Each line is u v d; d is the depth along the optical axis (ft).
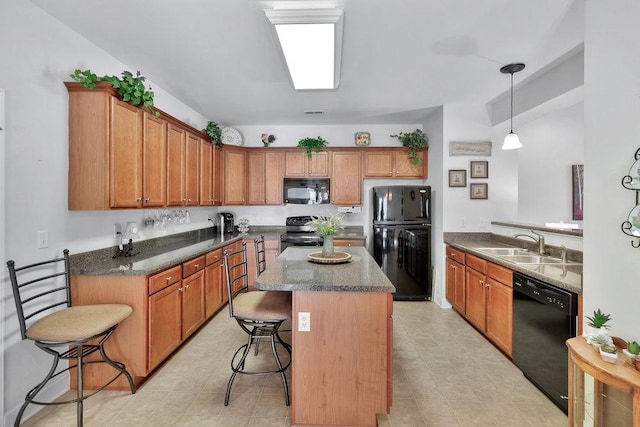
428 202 14.11
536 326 7.39
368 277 6.40
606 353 4.54
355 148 15.46
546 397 7.08
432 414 6.53
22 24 6.27
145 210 10.52
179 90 11.27
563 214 15.42
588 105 5.90
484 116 13.01
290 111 13.87
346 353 5.97
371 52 8.38
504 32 7.41
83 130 7.28
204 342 9.80
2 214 5.95
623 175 5.22
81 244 7.80
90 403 6.81
